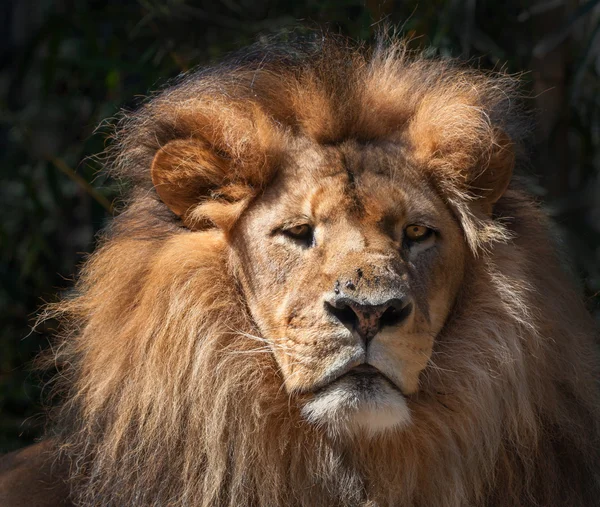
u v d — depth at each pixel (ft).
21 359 26.53
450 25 21.63
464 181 14.65
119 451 14.26
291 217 13.80
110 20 27.12
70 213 30.22
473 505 14.23
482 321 14.38
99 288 14.97
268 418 13.82
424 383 13.96
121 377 14.25
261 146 14.12
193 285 14.01
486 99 15.96
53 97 29.37
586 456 14.94
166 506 13.98
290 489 13.91
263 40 17.30
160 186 14.75
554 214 23.32
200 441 13.83
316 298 13.19
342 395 12.92
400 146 14.64
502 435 14.29
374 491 13.94
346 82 15.02
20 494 16.34
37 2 34.40
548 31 23.73
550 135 23.72
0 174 27.73
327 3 23.06
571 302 15.34
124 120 16.75
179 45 26.08
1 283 26.94
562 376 14.71
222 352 13.91
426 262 13.94
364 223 13.62
